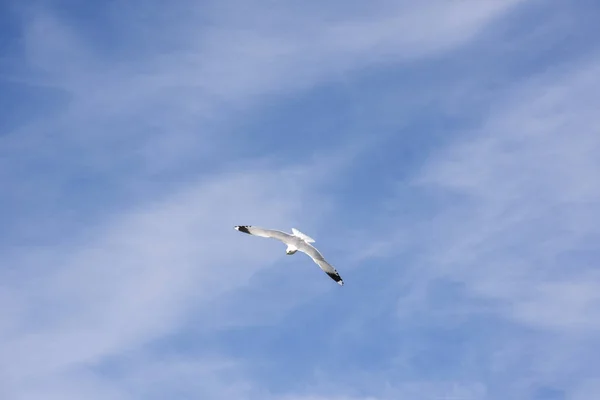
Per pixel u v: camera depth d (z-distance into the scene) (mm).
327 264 19312
